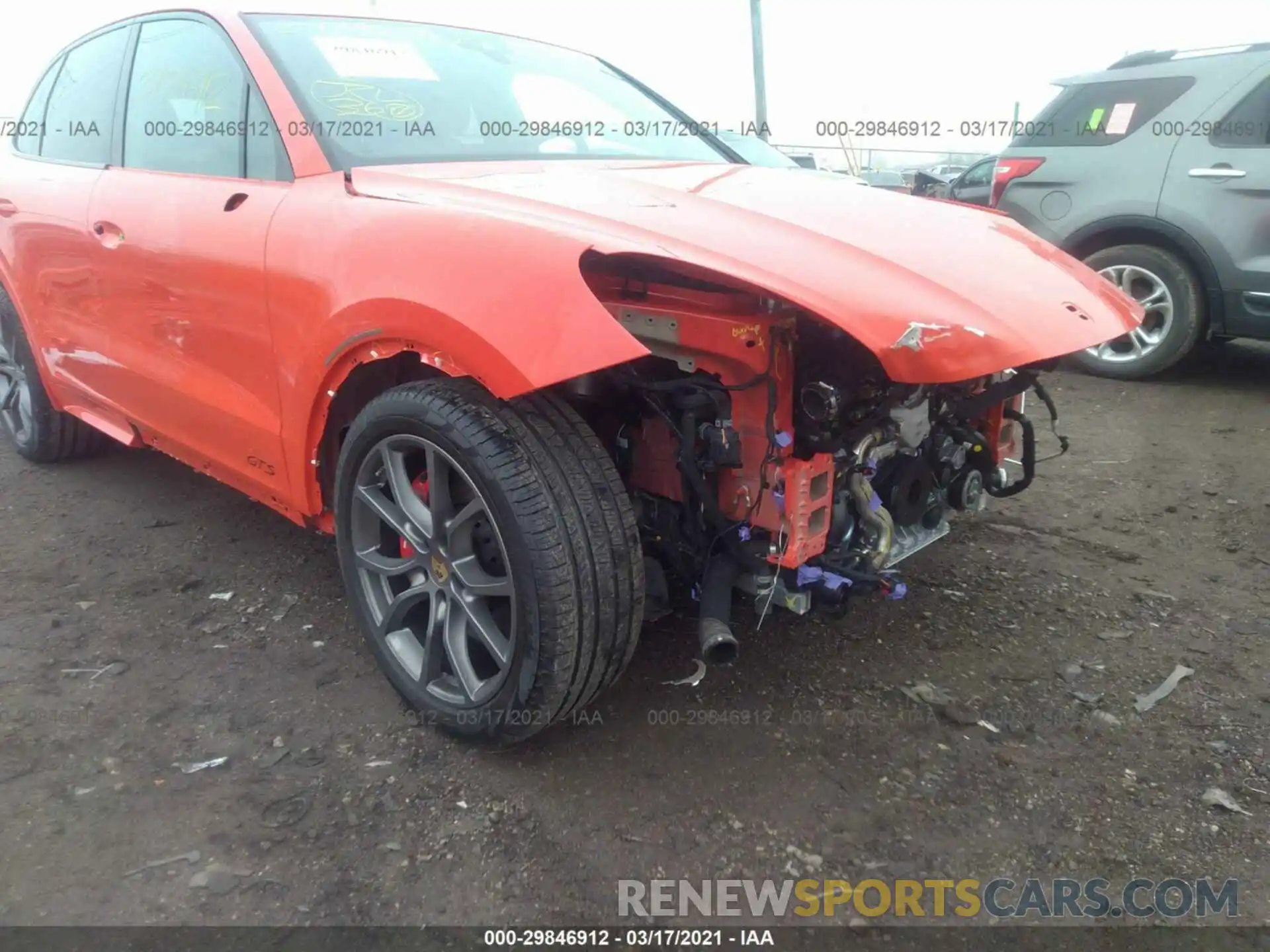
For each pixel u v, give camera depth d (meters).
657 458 2.33
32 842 2.04
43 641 2.86
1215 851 2.08
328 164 2.57
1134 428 5.09
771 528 2.15
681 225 2.18
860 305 1.92
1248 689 2.69
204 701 2.58
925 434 2.46
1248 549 3.59
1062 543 3.64
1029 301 2.17
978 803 2.22
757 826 2.14
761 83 14.06
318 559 3.46
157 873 1.97
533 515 2.01
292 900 1.91
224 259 2.66
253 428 2.70
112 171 3.39
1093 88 6.23
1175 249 5.89
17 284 3.93
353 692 2.63
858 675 2.72
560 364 1.81
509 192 2.34
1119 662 2.82
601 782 2.27
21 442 4.39
